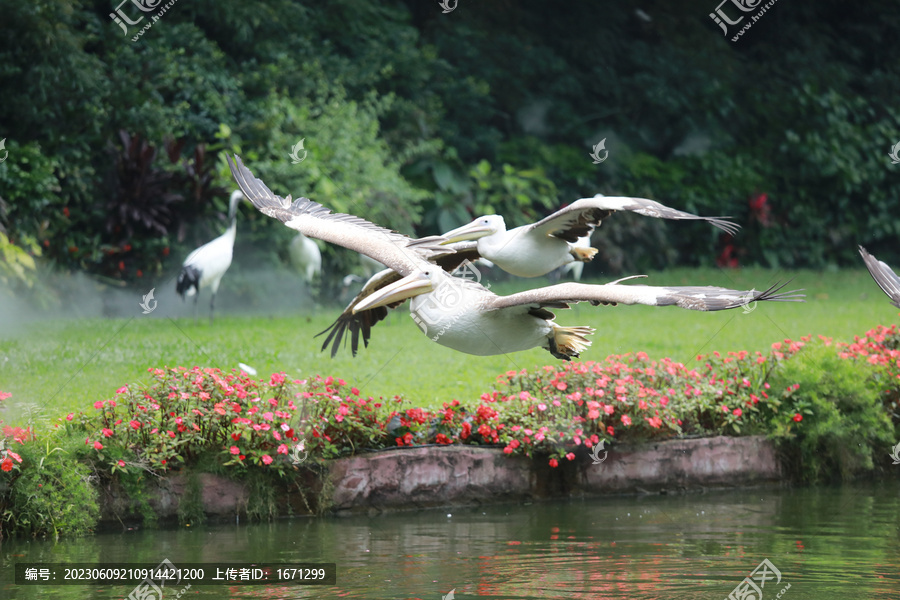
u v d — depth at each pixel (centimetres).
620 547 698
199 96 2141
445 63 2722
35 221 1811
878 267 468
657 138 3048
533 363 1227
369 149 2236
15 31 1838
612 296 554
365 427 812
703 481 895
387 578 625
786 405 938
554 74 2944
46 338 1354
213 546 697
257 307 2028
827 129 3086
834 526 762
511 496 841
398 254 685
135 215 1884
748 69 3147
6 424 782
